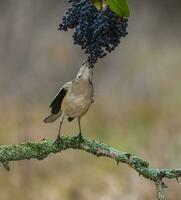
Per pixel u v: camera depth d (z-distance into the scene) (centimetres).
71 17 352
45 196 1383
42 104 2050
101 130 1766
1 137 1748
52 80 2222
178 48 2352
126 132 1664
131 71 2233
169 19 2548
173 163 1338
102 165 1517
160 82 2094
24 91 2095
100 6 346
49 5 2527
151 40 2436
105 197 1357
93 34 347
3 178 1426
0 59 2378
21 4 2514
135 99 2014
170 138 1417
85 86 392
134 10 2570
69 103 396
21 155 404
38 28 2448
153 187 1297
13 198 1373
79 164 1530
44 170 1484
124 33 351
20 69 2312
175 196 1162
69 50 2277
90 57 356
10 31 2444
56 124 1833
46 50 2320
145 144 1470
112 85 2188
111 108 1947
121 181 1398
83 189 1406
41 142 409
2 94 2180
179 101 1902
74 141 406
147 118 1781
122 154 388
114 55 2353
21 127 1794
